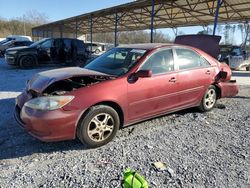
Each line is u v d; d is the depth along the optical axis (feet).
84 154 12.12
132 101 13.75
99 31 126.00
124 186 7.70
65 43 49.06
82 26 108.99
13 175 10.27
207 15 61.16
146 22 82.79
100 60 16.67
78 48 50.67
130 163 11.21
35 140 13.67
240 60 52.75
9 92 25.39
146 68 14.44
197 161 11.44
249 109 20.04
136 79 13.84
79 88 12.39
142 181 7.64
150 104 14.64
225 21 65.51
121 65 14.89
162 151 12.38
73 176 10.19
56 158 11.73
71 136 12.08
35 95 13.01
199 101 17.88
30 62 46.62
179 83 15.93
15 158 11.75
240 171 10.67
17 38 82.17
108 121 13.03
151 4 50.37
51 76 13.57
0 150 12.52
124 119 13.73
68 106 11.76
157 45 15.93
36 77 14.49
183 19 70.79
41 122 11.50
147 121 16.63
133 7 54.34
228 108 20.18
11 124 15.96
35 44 48.80
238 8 52.03
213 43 25.67
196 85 17.13
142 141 13.52
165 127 15.65
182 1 50.34
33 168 10.83
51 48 47.67
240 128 15.67
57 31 132.46
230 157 11.86
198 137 14.14
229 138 14.07
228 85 19.53
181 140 13.70
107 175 10.27
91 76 13.34
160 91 14.90
